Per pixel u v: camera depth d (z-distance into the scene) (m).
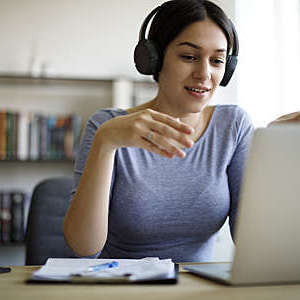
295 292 0.70
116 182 1.39
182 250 1.38
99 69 3.21
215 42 1.25
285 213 0.71
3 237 2.87
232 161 1.49
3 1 3.19
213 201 1.38
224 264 0.98
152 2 3.23
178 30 1.25
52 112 3.24
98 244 1.13
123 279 0.77
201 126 1.49
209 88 1.29
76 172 1.34
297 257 0.74
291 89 2.48
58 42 3.21
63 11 3.22
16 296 0.68
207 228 1.38
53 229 1.90
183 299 0.66
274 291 0.71
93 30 3.22
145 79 3.12
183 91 1.29
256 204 0.71
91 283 0.78
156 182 1.38
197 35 1.24
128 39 3.22
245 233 0.72
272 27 2.59
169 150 0.90
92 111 3.26
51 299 0.67
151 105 1.50
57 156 2.94
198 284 0.77
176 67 1.28
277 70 2.55
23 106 3.23
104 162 1.07
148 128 0.93
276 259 0.73
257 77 2.62
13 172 3.19
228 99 2.69
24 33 3.20
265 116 2.57
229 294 0.69
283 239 0.72
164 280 0.77
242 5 2.69
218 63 1.29
